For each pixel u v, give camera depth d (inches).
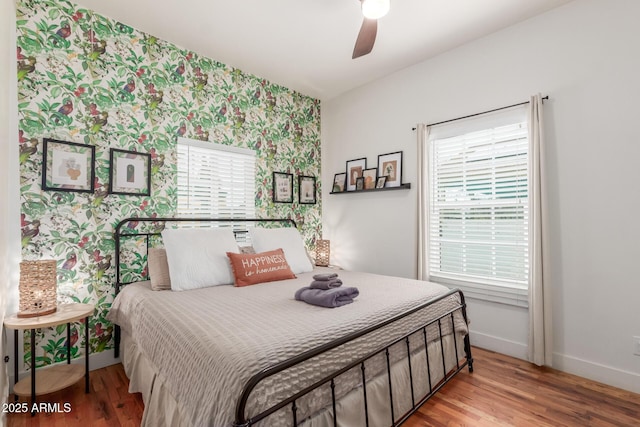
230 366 44.8
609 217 81.4
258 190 133.9
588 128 84.4
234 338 51.0
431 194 119.6
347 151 149.2
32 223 80.7
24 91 79.6
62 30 85.6
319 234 159.0
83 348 89.5
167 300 75.6
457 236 112.3
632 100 78.2
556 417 67.4
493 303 102.9
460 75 109.9
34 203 81.1
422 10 90.0
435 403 72.4
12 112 76.6
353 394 56.1
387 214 132.4
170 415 54.5
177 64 108.7
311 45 108.3
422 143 117.0
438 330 79.2
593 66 83.7
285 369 45.0
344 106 150.6
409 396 67.4
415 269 118.2
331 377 49.6
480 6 88.6
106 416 68.6
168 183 106.5
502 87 100.1
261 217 134.7
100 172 92.2
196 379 49.1
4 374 70.3
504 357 97.4
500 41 100.5
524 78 95.6
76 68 87.9
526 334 95.7
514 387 79.4
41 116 82.2
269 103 137.6
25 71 79.7
